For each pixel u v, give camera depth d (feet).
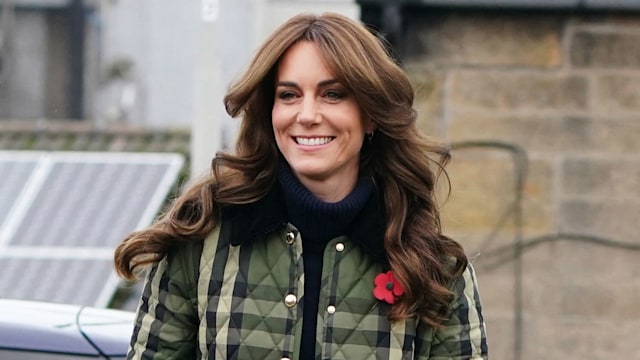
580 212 49.16
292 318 24.58
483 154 49.29
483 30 49.14
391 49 28.48
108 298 75.36
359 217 25.22
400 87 25.27
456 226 49.24
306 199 24.76
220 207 25.21
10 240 82.28
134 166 90.99
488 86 49.19
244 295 24.62
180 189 27.40
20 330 29.50
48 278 77.36
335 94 24.81
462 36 49.16
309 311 24.82
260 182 25.21
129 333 30.81
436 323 25.14
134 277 25.59
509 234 49.32
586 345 49.26
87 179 89.81
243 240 24.84
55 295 75.66
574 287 49.26
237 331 24.44
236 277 24.72
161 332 25.26
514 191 49.24
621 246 49.03
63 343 29.58
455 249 25.90
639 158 48.98
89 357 29.53
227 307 24.56
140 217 84.89
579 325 49.26
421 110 49.19
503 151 49.19
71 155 93.76
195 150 59.67
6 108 199.00
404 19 49.03
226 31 182.19
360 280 24.94
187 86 197.77
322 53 24.53
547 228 49.24
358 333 24.66
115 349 29.86
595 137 49.14
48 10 200.13
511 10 48.75
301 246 24.94
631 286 49.11
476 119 49.19
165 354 25.29
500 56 49.16
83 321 31.09
